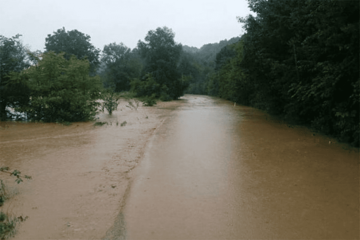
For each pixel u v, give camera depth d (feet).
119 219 10.65
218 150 21.15
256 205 11.73
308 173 15.62
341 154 19.49
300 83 27.48
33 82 37.55
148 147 22.30
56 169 16.72
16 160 18.65
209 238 9.37
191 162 18.06
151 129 31.81
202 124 34.81
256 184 14.07
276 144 22.84
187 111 54.19
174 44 118.21
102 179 15.01
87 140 25.57
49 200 12.31
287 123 34.58
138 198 12.53
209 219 10.61
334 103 24.08
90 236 9.51
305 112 30.60
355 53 20.45
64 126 34.06
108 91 54.08
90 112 41.39
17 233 9.62
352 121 21.81
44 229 9.92
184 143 23.71
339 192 12.98
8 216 10.82
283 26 31.55
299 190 13.25
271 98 39.47
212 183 14.28
